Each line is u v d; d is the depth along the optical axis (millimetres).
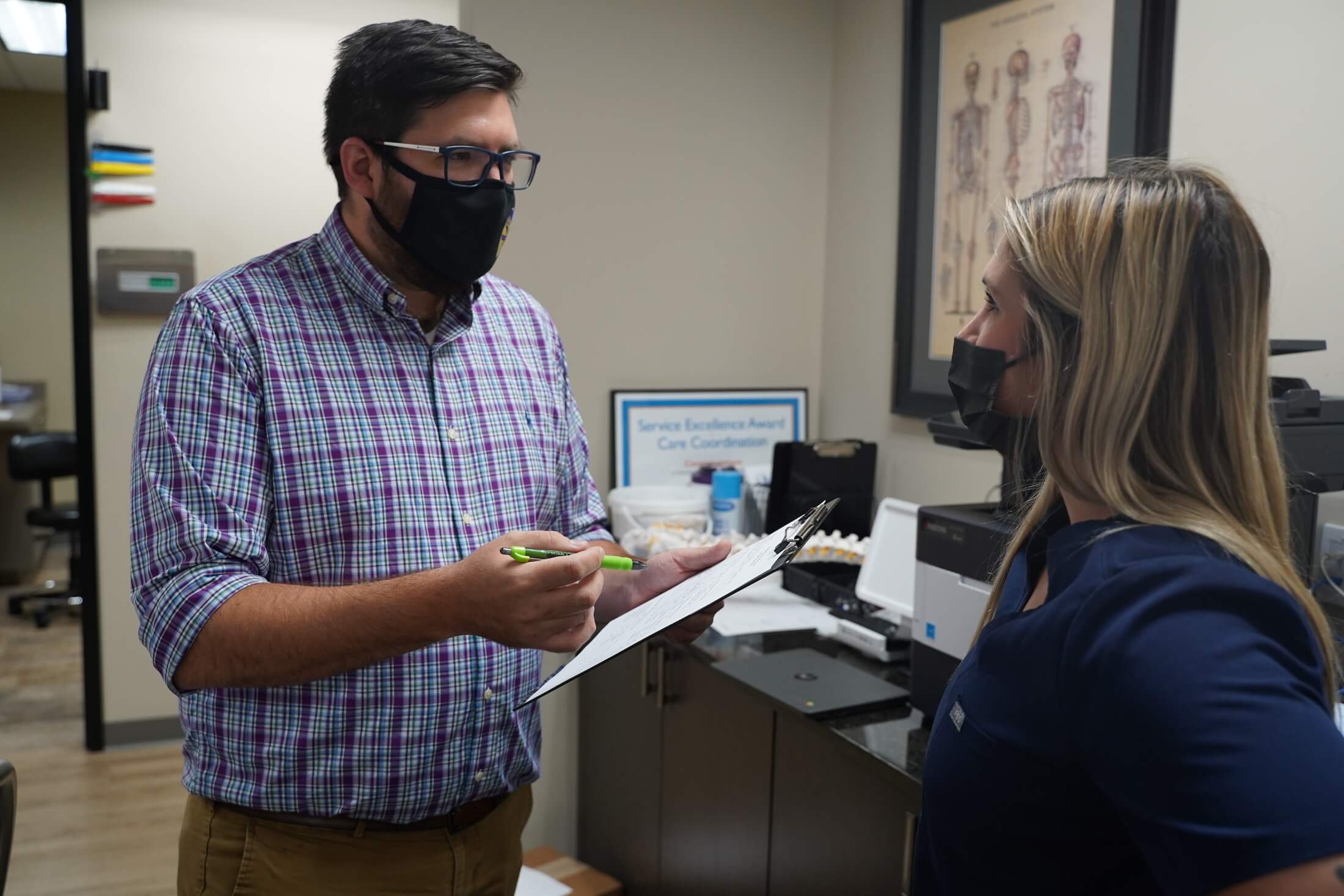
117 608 3336
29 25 4824
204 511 1115
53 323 6977
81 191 3174
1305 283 1536
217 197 3332
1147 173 734
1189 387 686
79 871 2602
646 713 2131
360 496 1209
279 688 1183
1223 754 543
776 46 2494
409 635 1035
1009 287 795
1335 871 506
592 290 2377
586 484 1555
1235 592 596
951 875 771
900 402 2307
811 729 1535
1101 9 1811
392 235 1220
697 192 2455
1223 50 1636
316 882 1212
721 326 2521
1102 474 698
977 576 1412
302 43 3375
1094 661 616
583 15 2297
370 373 1244
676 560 1298
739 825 1788
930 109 2199
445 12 3535
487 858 1344
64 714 3686
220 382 1150
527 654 1347
